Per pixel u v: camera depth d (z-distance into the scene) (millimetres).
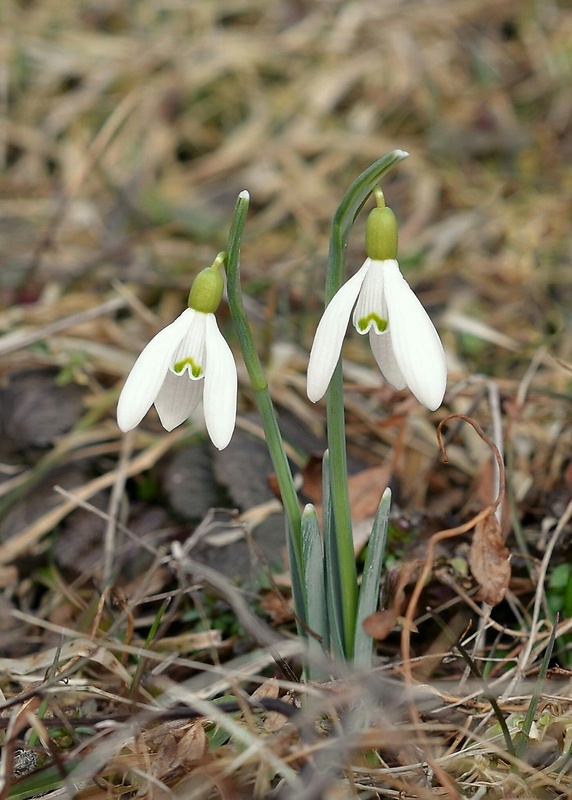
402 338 382
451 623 450
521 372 558
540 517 480
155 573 473
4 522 500
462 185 795
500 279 674
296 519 409
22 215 754
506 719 419
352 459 510
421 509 485
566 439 502
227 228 750
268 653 438
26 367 553
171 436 522
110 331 595
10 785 400
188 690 431
